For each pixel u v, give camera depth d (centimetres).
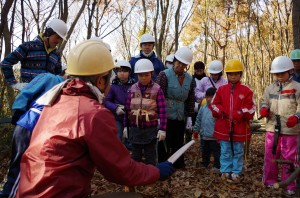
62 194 195
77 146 198
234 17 2330
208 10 2275
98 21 1430
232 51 3028
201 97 665
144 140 464
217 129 534
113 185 484
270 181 482
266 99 481
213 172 566
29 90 306
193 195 455
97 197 237
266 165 483
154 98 466
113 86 556
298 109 443
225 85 535
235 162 524
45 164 195
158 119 486
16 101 305
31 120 280
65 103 209
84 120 198
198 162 656
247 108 514
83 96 213
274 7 2170
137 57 611
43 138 200
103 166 204
